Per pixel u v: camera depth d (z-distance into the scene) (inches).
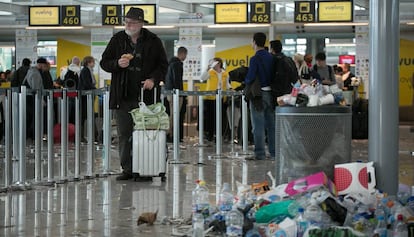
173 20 948.0
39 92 350.6
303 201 206.4
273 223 198.7
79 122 375.9
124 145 367.9
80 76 644.7
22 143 332.8
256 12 902.4
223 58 1012.5
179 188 330.3
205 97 710.5
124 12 920.9
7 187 323.3
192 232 213.2
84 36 1036.5
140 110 356.5
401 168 426.6
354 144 653.9
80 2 983.6
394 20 243.3
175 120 479.2
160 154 356.8
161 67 370.3
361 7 1037.8
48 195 308.2
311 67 627.2
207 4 1048.8
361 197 218.7
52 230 223.9
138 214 254.1
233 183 348.2
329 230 185.3
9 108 327.9
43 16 951.6
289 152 240.1
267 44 972.6
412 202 226.7
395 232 191.5
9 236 213.9
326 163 236.8
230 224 197.5
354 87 757.3
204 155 532.1
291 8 1055.0
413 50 990.4
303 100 245.0
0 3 1000.2
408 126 831.7
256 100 470.3
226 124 705.6
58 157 520.4
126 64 355.9
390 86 242.4
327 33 955.3
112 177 383.9
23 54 1003.3
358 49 922.1
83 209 266.8
